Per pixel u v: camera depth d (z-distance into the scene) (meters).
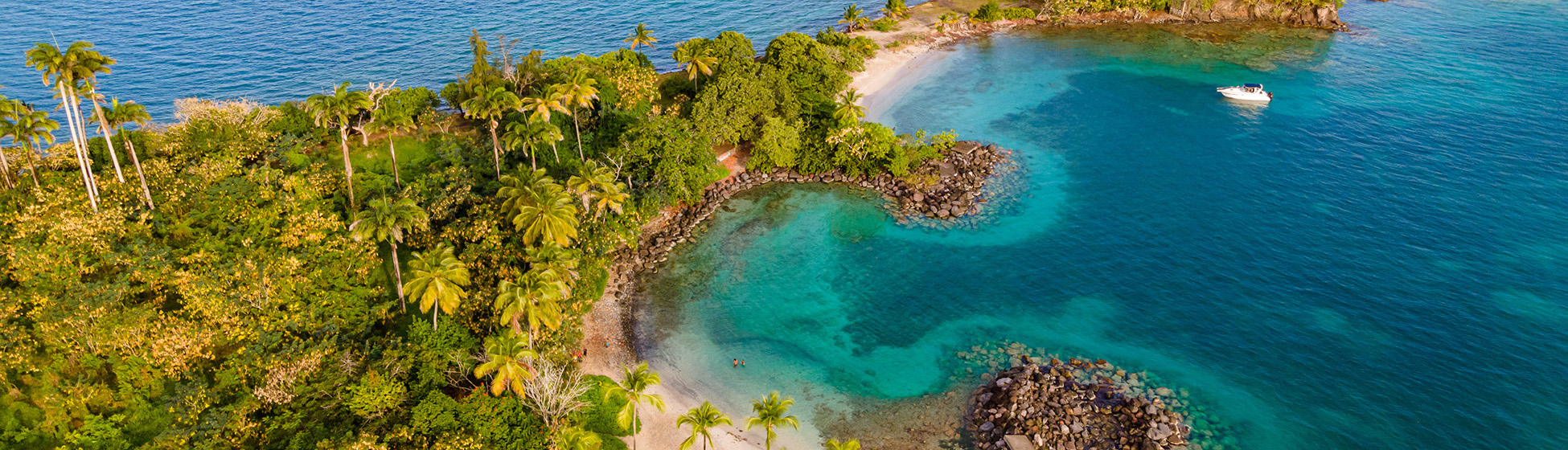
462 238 79.56
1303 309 76.06
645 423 64.00
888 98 132.00
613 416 63.75
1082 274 83.50
